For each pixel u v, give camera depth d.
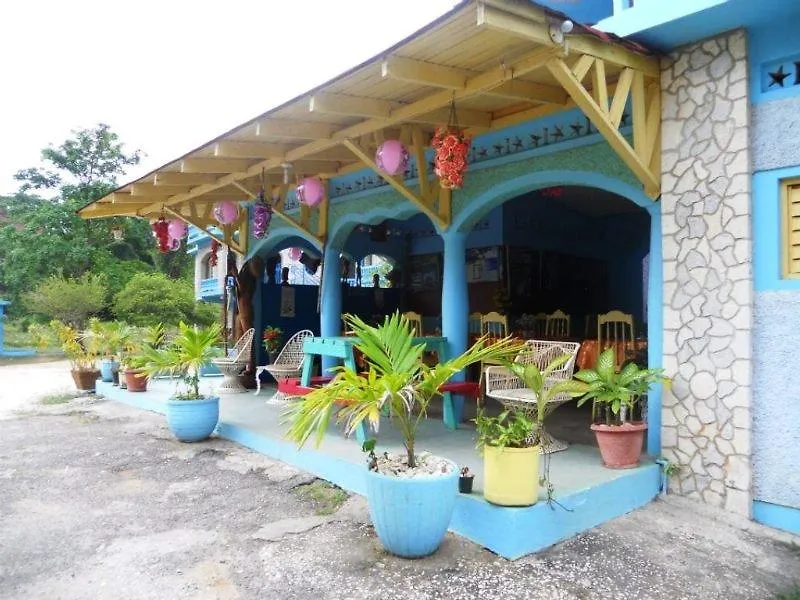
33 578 3.11
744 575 3.14
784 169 3.69
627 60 3.93
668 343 4.17
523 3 3.07
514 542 3.26
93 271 22.19
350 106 4.45
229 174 6.75
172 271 27.22
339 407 5.83
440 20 3.15
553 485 3.74
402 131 5.62
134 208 8.66
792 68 3.71
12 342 22.20
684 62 4.09
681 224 4.10
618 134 3.94
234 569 3.19
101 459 5.38
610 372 4.23
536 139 5.08
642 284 10.17
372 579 3.05
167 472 4.97
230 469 5.02
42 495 4.41
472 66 3.85
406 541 3.20
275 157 5.93
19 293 22.16
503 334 7.26
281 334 9.23
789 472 3.66
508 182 5.29
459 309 5.81
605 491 3.80
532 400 4.52
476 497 3.51
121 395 8.51
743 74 3.82
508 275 8.45
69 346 9.82
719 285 3.91
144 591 2.97
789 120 3.68
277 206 7.61
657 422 4.37
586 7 5.82
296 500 4.25
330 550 3.39
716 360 3.92
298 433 3.21
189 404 5.79
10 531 3.73
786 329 3.67
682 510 3.98
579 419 6.26
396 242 9.89
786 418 3.67
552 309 9.09
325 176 7.43
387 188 6.73
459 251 5.82
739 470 3.81
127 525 3.82
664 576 3.11
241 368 8.19
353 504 4.11
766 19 3.71
